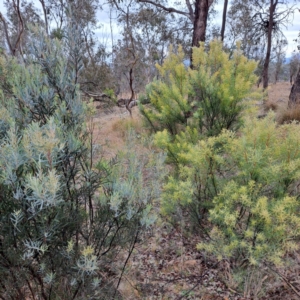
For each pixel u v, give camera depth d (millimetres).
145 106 4113
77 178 1651
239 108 3008
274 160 1817
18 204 1206
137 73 18000
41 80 1535
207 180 2189
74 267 1328
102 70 13250
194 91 3236
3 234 1247
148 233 2518
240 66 3139
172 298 1989
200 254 2420
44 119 1487
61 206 1391
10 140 1238
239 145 1868
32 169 1283
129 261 2254
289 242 1740
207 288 2070
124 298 1881
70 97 1589
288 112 5316
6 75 1688
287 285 1997
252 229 1821
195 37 5465
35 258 1380
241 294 1994
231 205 1867
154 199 2043
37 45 1517
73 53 1633
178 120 3348
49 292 1485
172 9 7832
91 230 1631
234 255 2100
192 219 2385
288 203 1746
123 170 1861
